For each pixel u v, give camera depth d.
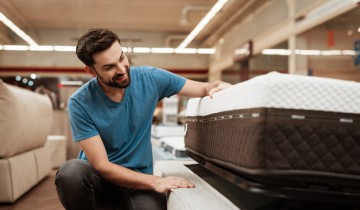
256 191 0.96
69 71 11.16
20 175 2.70
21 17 9.10
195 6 7.95
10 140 2.53
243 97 1.02
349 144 0.95
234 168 1.07
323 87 0.93
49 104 3.67
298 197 0.94
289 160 0.92
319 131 0.93
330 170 0.94
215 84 1.52
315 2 4.96
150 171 1.59
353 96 0.95
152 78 1.56
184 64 11.82
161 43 11.05
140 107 1.51
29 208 2.41
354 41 4.59
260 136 0.92
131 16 9.18
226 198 1.16
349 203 0.96
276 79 0.92
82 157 1.65
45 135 3.50
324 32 5.09
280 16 6.29
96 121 1.43
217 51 10.65
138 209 1.30
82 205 1.38
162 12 8.78
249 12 7.89
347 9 4.20
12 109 2.55
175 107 4.09
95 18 9.42
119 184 1.35
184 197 1.16
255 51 7.62
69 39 10.70
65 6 8.21
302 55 5.56
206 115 1.40
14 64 10.97
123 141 1.50
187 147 1.78
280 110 0.92
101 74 1.35
